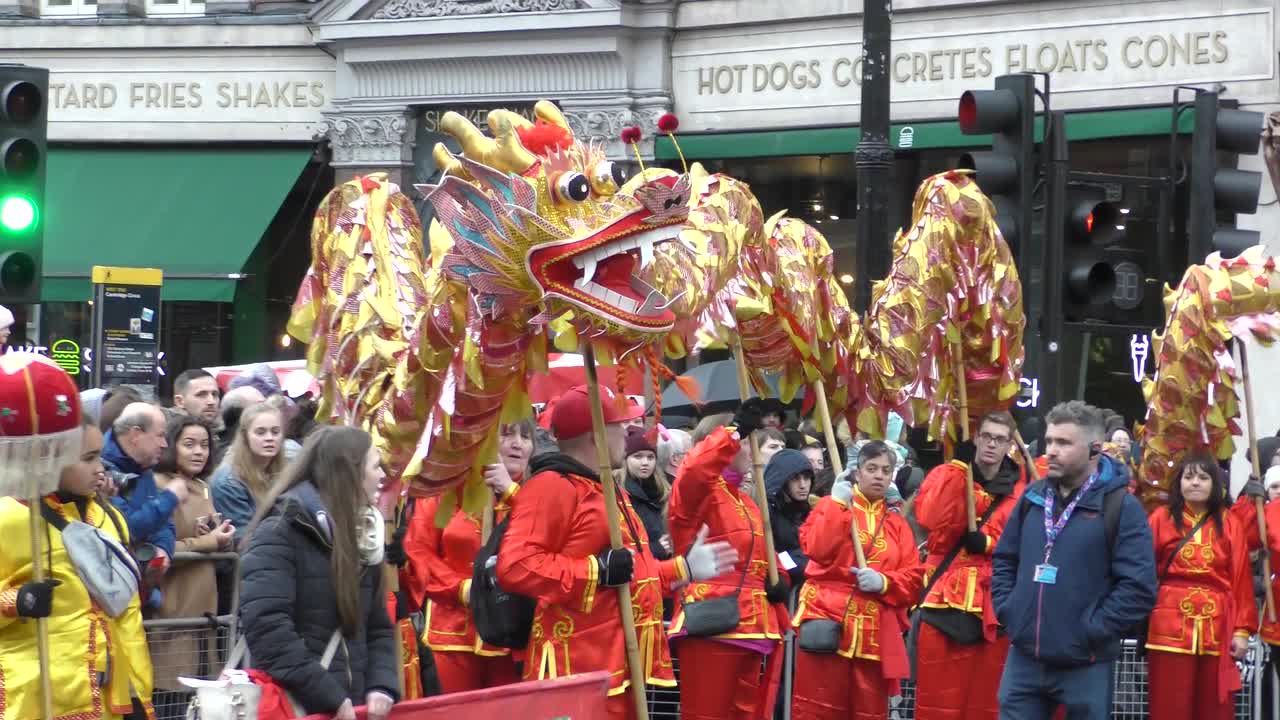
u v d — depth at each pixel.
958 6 23.47
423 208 27.62
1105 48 22.36
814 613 11.27
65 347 28.80
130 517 9.23
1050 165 12.52
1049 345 12.52
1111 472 10.24
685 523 9.57
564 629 8.30
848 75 24.50
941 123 23.61
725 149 25.44
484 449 8.32
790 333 11.19
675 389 18.36
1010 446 12.00
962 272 11.85
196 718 7.11
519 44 26.30
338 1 27.50
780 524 11.98
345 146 28.05
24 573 8.05
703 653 10.17
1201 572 11.92
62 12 30.34
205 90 29.39
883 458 11.35
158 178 29.20
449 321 8.10
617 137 25.91
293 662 7.04
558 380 13.78
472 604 8.59
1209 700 12.03
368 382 10.07
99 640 8.28
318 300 10.66
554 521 8.20
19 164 13.53
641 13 25.78
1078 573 10.12
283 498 7.27
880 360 11.76
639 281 7.95
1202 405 12.17
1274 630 12.50
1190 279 12.25
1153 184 13.51
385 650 7.48
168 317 28.80
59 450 7.90
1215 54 21.56
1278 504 12.46
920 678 11.80
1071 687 10.21
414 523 9.93
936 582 11.71
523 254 7.67
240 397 11.77
